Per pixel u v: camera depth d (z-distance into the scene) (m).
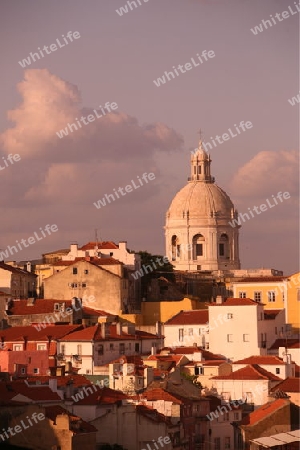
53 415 197.25
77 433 195.50
